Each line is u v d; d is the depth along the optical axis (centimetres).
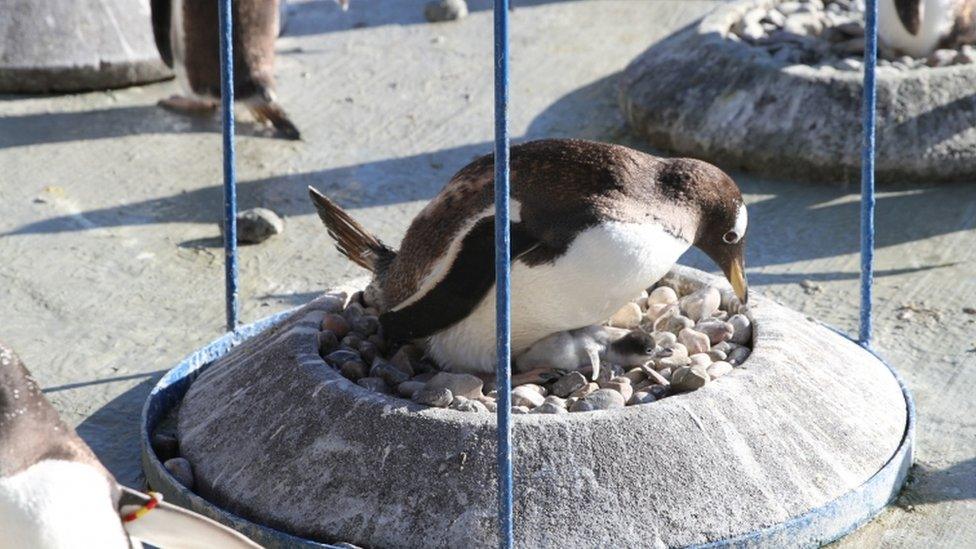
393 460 506
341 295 616
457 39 1128
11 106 990
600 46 1105
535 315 534
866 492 532
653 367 566
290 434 527
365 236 593
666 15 1168
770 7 1023
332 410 523
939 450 593
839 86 868
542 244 514
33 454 424
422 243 539
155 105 1003
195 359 625
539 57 1087
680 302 616
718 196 540
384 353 585
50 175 888
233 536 433
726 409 525
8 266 775
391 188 880
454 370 559
